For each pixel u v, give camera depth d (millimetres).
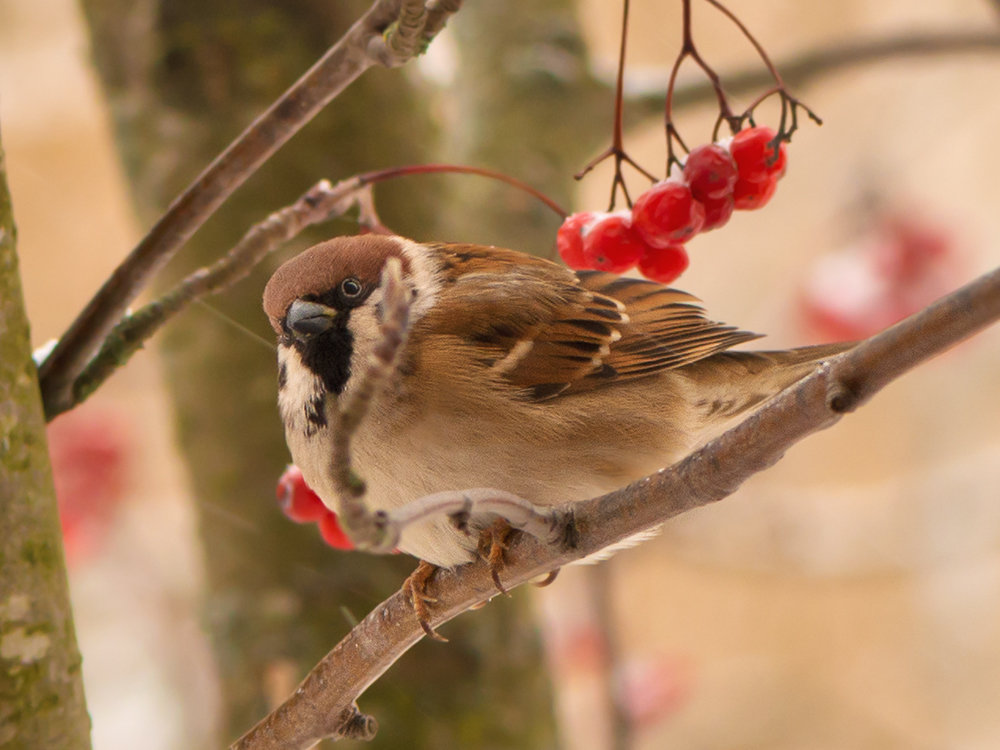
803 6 19219
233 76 8703
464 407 6586
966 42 10336
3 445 4922
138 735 15031
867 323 13258
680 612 19031
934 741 18062
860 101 18484
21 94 19234
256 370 8828
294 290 6727
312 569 8773
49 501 5078
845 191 15555
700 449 4883
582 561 6449
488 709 8852
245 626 8773
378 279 6770
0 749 4738
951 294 4090
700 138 18625
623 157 6328
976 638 18562
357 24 5387
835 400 4316
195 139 8703
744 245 19453
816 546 15102
